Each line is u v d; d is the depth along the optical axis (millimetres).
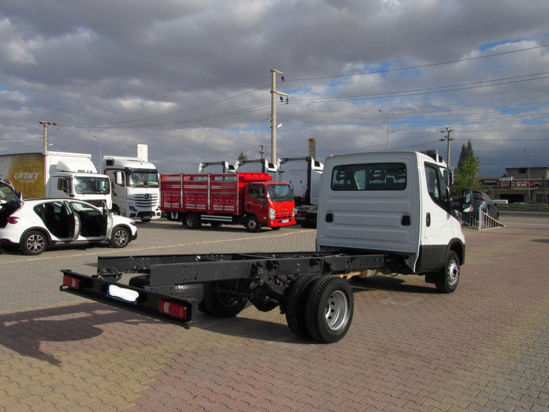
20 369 4355
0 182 12438
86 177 19031
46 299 7090
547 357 4879
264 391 3939
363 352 4977
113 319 6098
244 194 20234
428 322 6203
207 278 4645
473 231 22469
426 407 3682
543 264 11625
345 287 5410
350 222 7395
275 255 6750
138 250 13391
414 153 6715
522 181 81750
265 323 6090
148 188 23000
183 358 4723
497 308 7012
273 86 30016
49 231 11977
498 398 3871
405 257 6879
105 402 3695
